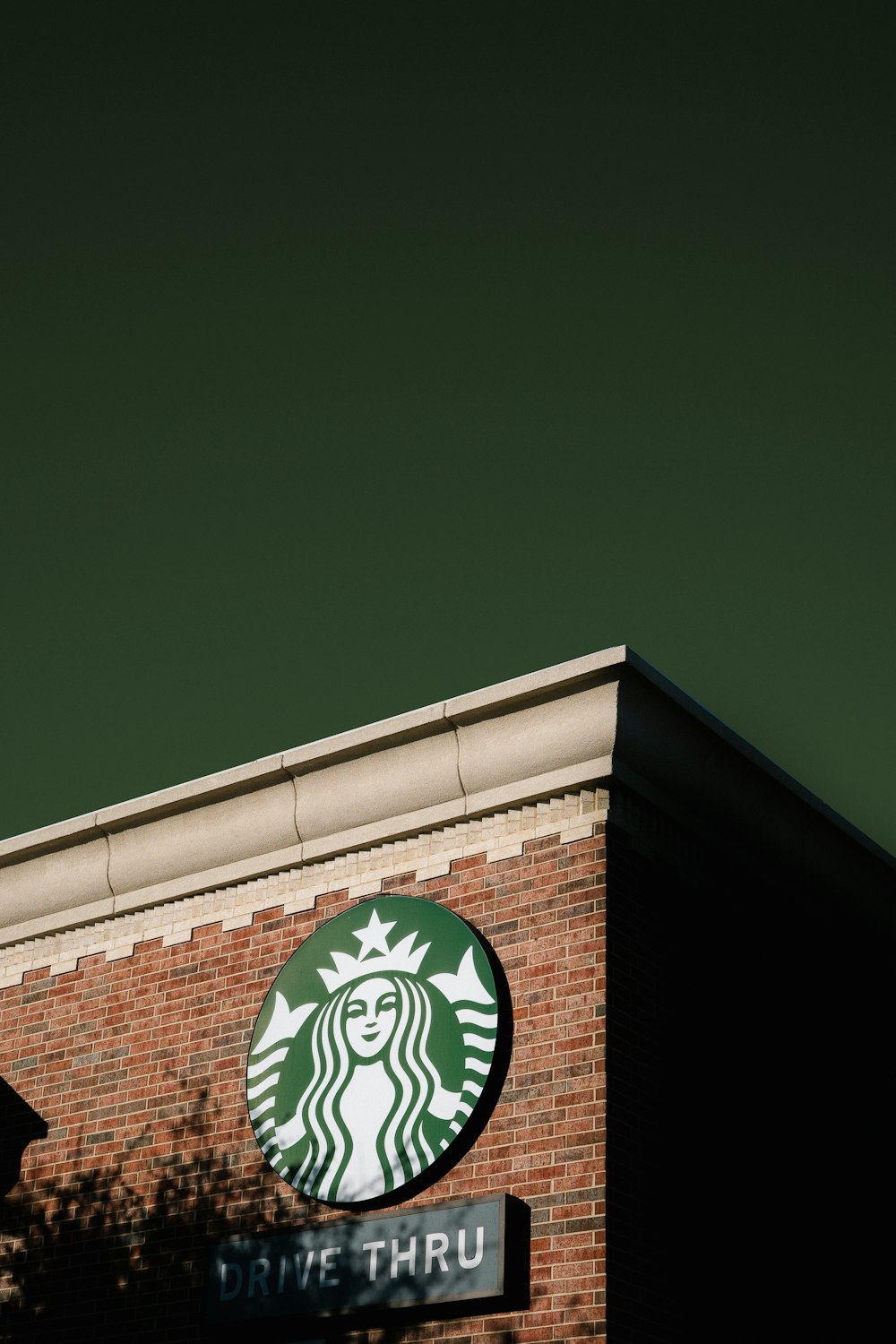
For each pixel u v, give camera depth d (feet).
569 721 46.98
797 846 52.47
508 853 47.60
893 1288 50.75
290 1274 45.01
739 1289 44.70
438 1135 44.50
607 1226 41.19
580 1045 43.75
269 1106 48.16
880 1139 52.70
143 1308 47.62
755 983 49.88
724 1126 46.44
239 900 52.80
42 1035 55.01
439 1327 42.57
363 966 48.24
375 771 50.26
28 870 57.16
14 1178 52.70
